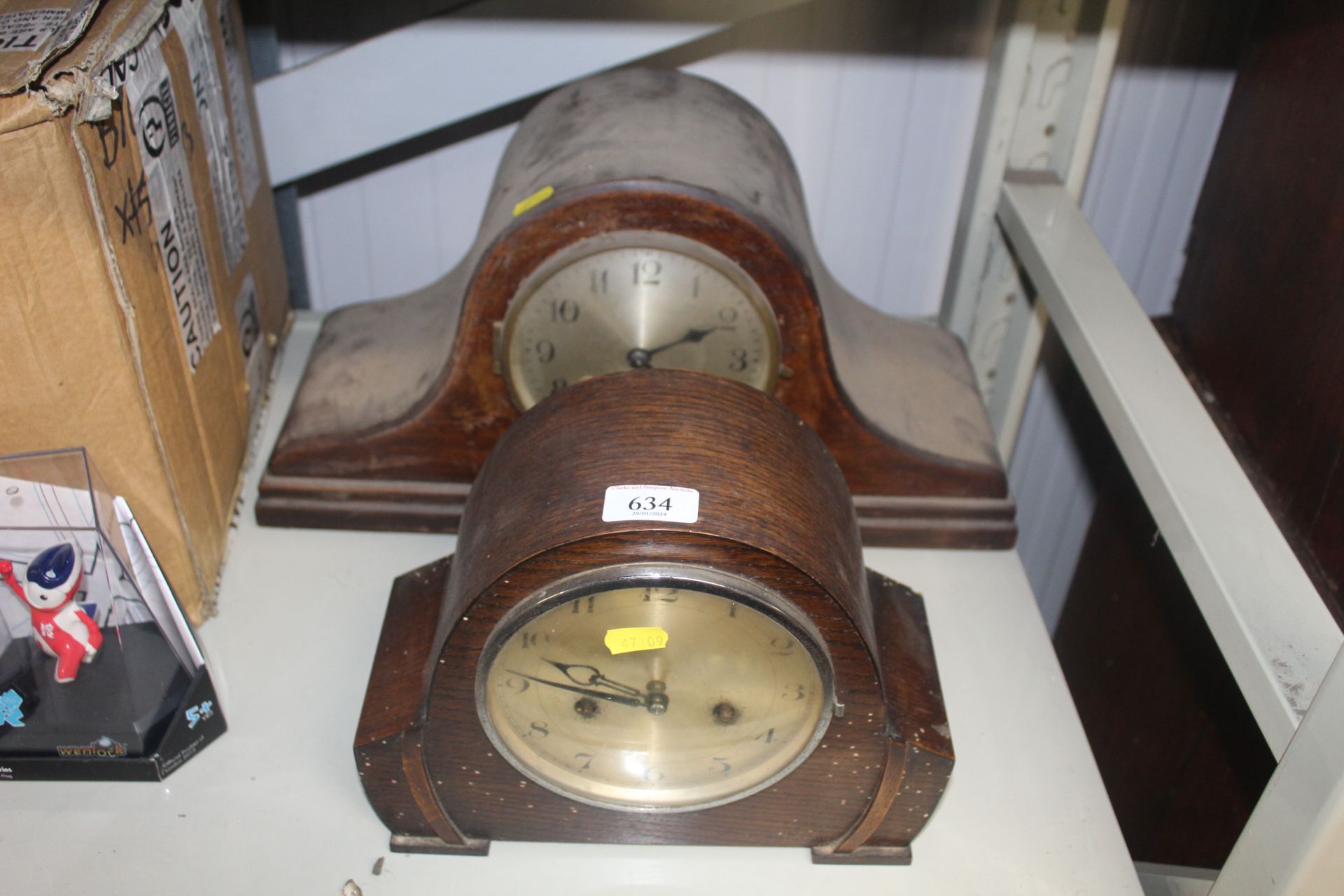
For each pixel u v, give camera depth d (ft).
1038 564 6.61
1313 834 2.14
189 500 3.13
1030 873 2.76
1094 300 3.52
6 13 2.56
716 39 4.52
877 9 4.44
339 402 3.68
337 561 3.51
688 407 2.68
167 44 2.99
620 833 2.77
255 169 3.97
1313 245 3.45
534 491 2.54
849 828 2.76
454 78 4.10
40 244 2.46
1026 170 4.34
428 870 2.72
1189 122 4.88
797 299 3.20
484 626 2.42
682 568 2.35
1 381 2.65
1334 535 3.09
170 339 2.99
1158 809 4.80
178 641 2.87
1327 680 2.09
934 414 3.78
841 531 2.65
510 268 3.16
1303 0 3.77
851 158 4.90
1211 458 2.89
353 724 3.02
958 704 3.17
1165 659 4.71
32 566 2.72
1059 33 3.98
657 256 3.13
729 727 2.61
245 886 2.64
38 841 2.70
